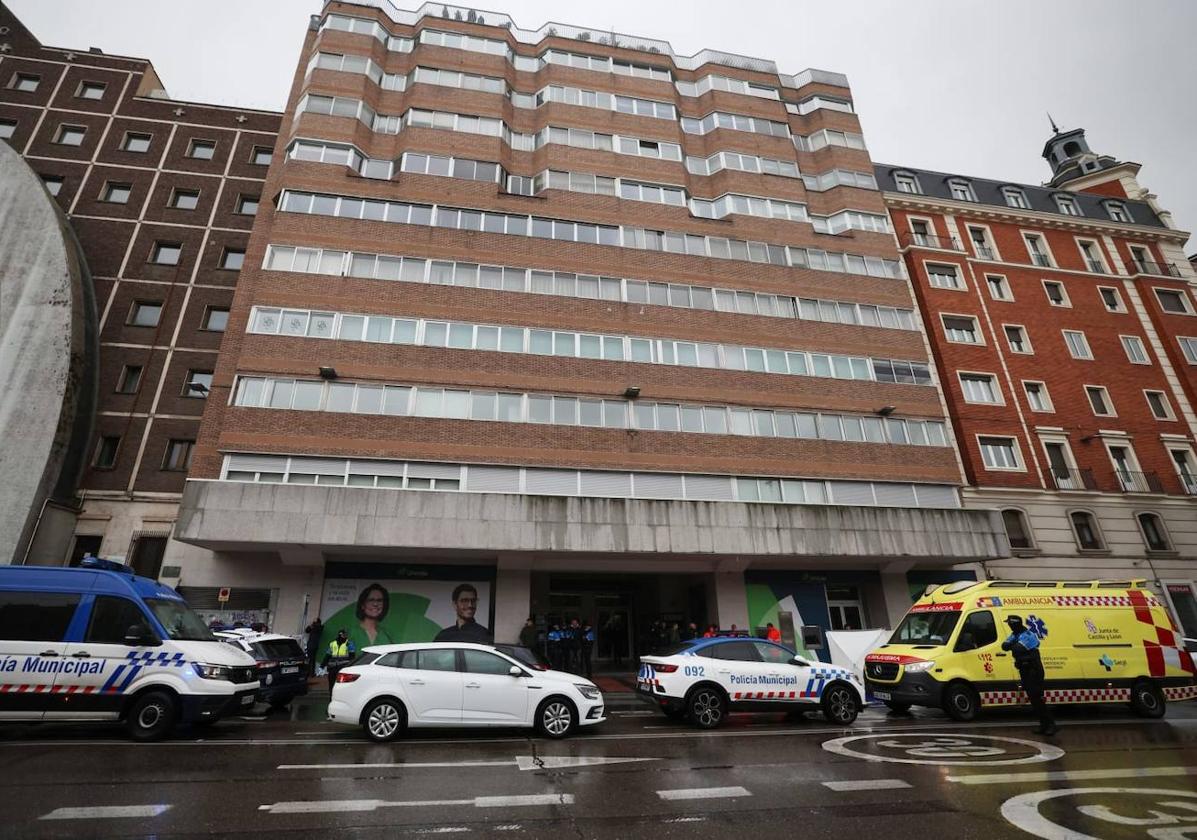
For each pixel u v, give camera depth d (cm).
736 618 2014
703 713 1004
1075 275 2972
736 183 2578
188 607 1002
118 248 2386
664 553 1852
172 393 2183
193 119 2730
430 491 1733
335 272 1992
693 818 539
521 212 2269
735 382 2178
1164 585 2377
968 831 506
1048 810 559
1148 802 584
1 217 2170
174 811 538
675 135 2623
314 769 696
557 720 906
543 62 2672
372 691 861
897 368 2373
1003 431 2516
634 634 2398
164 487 2052
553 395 1997
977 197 3120
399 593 1819
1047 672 1138
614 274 2244
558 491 1892
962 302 2745
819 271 2477
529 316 2084
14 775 643
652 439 2019
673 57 2881
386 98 2409
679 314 2236
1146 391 2764
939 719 1122
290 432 1761
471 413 1906
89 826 496
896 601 2142
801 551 1933
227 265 2445
